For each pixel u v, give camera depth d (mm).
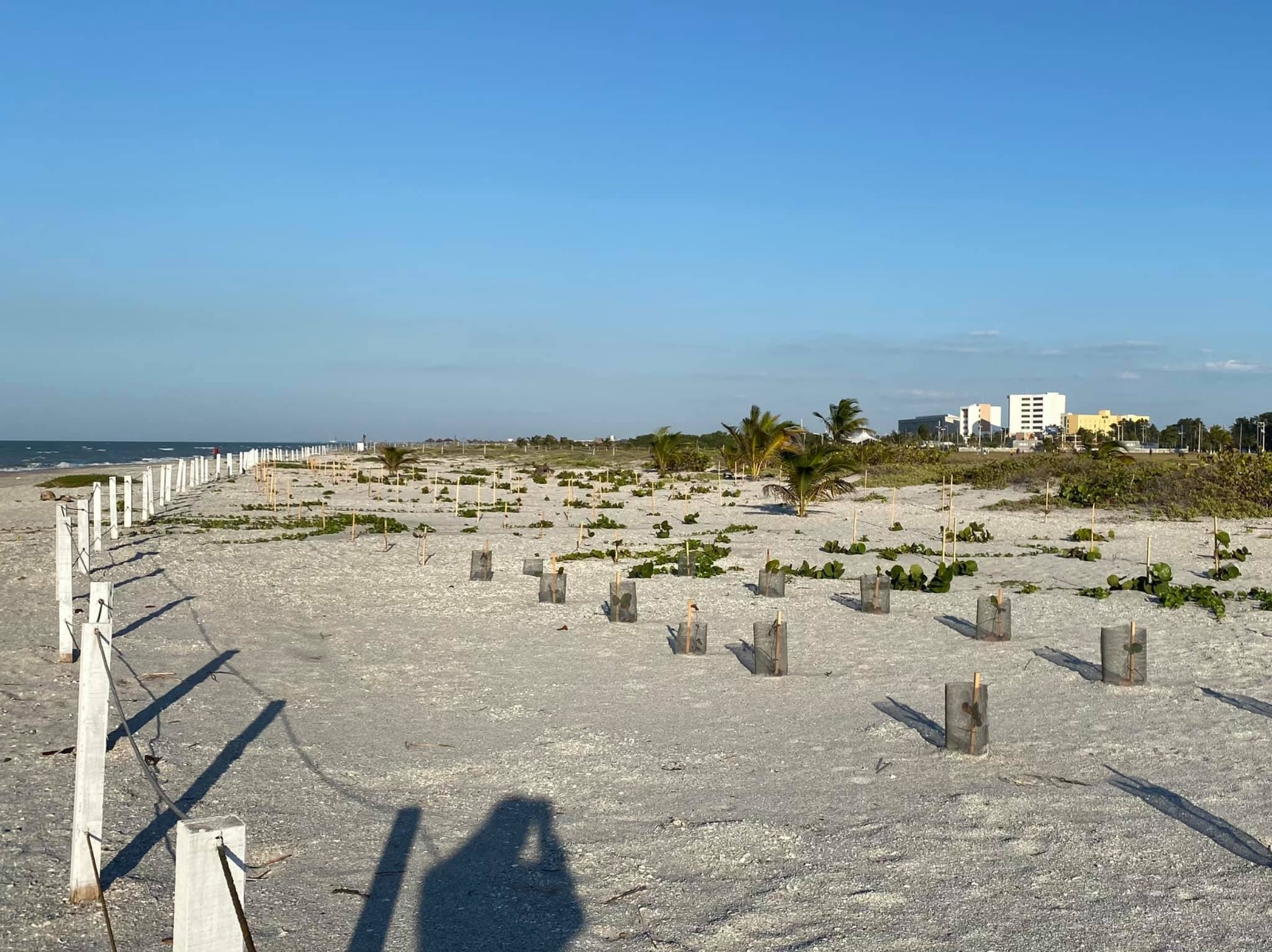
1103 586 18875
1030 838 6633
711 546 24078
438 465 68625
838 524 31312
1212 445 86312
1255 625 14570
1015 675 11727
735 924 5340
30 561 20234
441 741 8898
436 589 17859
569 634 14117
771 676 11602
